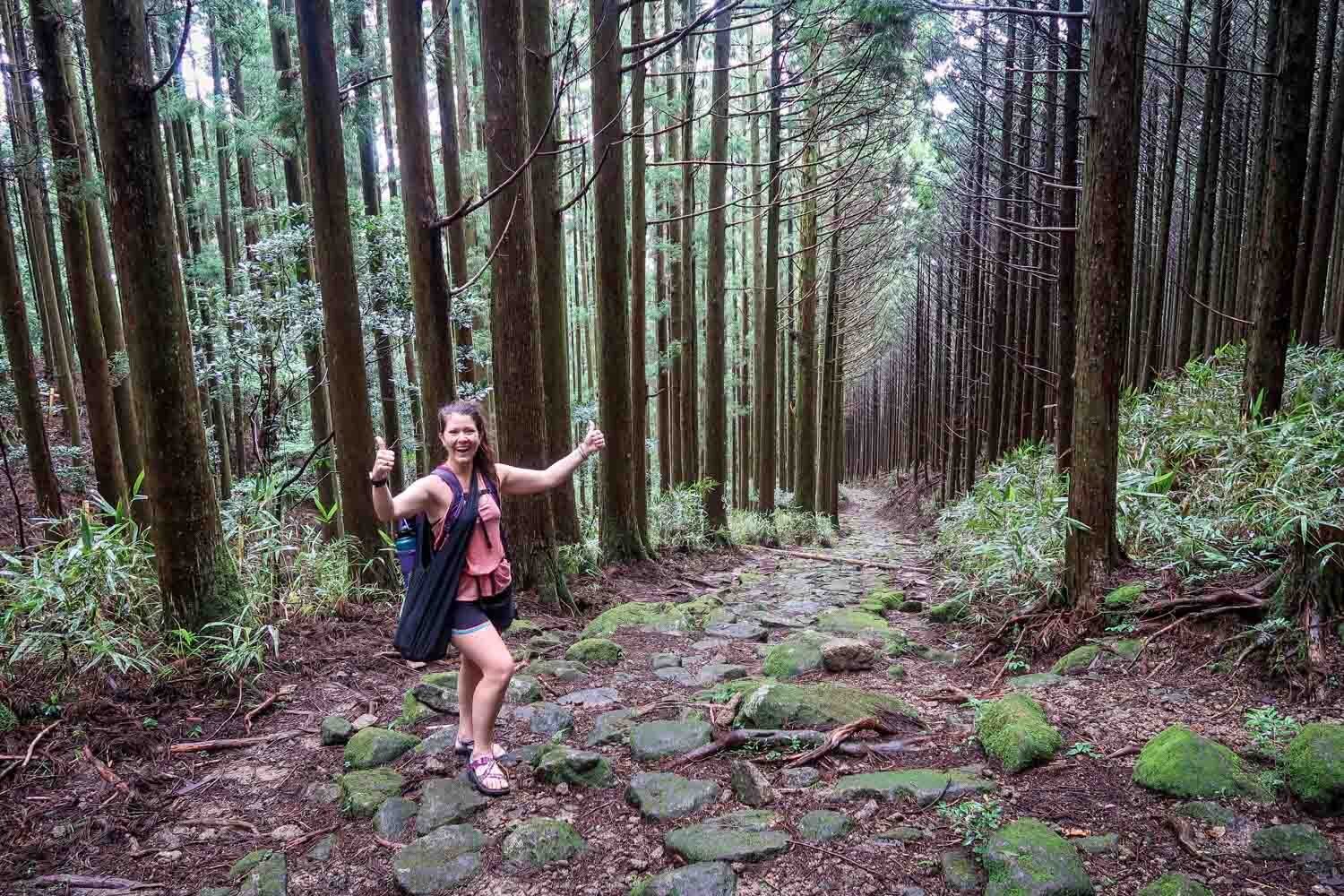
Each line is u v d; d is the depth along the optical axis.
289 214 8.49
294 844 2.87
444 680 4.36
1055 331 12.02
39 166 6.29
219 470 10.34
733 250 21.44
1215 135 10.17
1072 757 3.12
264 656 4.59
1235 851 2.41
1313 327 8.27
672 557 10.92
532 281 6.50
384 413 9.68
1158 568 4.75
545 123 7.52
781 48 10.59
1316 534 3.64
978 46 11.20
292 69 8.67
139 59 3.82
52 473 7.07
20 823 2.97
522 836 2.74
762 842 2.63
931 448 25.88
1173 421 7.44
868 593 8.43
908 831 2.67
